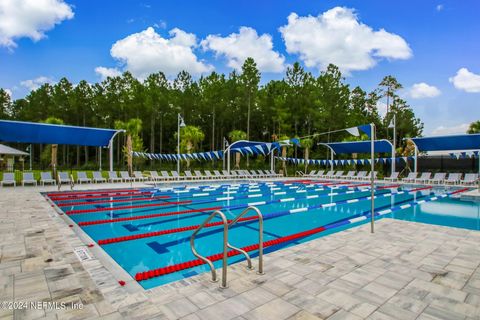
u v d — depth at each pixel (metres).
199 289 3.02
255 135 35.84
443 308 2.68
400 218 7.95
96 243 5.25
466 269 3.62
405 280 3.29
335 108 31.14
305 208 9.53
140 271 4.14
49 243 4.44
